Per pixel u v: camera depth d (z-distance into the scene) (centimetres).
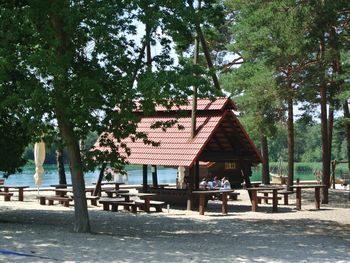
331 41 2123
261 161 2562
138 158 2464
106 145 1562
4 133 1697
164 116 2575
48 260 1027
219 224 1897
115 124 1488
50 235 1394
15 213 2084
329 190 3500
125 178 3597
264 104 2777
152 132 2550
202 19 1469
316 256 1255
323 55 2372
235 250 1303
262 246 1409
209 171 3888
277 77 2620
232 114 2400
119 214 2150
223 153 2536
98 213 2170
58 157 3111
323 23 1966
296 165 10781
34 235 1382
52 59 1288
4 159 1698
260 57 2744
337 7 1880
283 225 1903
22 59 1353
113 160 1519
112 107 1464
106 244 1277
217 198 2847
